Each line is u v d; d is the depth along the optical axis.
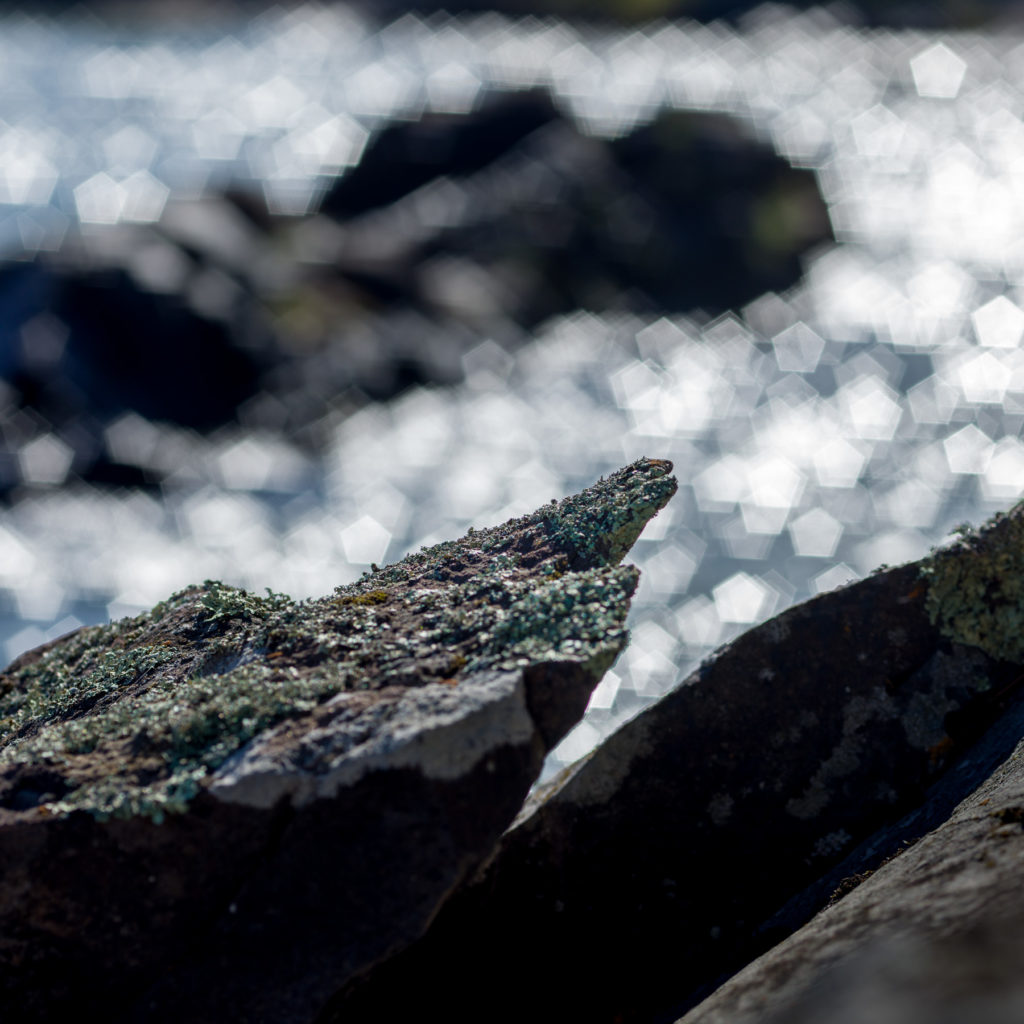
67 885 1.95
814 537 10.51
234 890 1.97
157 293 13.82
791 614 2.66
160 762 2.07
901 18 29.97
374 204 18.00
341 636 2.40
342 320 14.75
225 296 14.35
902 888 1.83
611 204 17.61
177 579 10.87
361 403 13.93
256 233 15.92
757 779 2.60
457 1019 2.35
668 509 10.98
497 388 14.34
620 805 2.59
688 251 16.94
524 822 2.56
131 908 1.96
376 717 2.04
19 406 12.88
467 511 12.05
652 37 30.09
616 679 8.56
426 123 19.23
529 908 2.52
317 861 1.96
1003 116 24.23
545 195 17.69
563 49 30.38
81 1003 1.95
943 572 2.66
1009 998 1.20
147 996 1.94
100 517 11.79
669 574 9.90
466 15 31.91
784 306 16.33
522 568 2.58
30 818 1.96
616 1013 2.45
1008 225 18.66
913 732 2.60
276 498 12.25
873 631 2.65
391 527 11.70
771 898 2.54
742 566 10.03
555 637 2.15
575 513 2.70
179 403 13.41
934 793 2.50
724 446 12.69
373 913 1.93
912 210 19.03
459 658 2.19
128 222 16.11
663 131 18.56
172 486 12.35
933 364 14.29
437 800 1.95
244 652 2.50
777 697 2.62
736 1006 1.67
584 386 14.45
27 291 13.70
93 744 2.18
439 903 1.93
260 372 13.80
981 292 16.31
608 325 15.94
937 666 2.64
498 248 16.66
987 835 1.89
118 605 10.48
